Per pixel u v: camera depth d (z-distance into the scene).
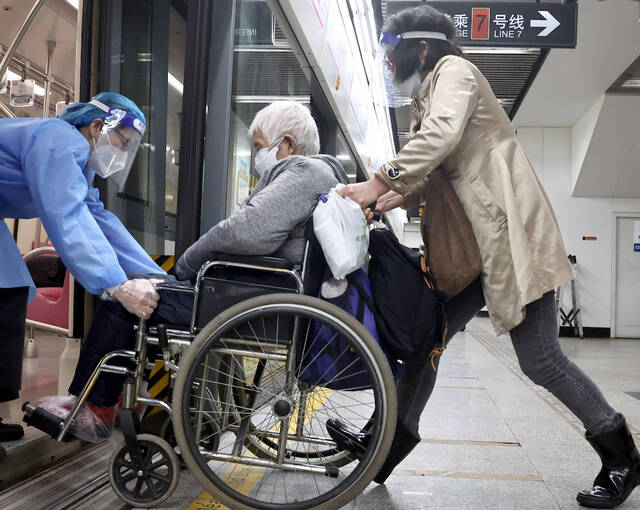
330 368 1.78
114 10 2.96
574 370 2.00
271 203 1.83
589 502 1.98
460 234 2.03
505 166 1.99
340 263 1.76
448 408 3.84
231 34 2.76
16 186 1.97
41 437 2.19
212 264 1.83
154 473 1.86
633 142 10.95
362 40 5.45
